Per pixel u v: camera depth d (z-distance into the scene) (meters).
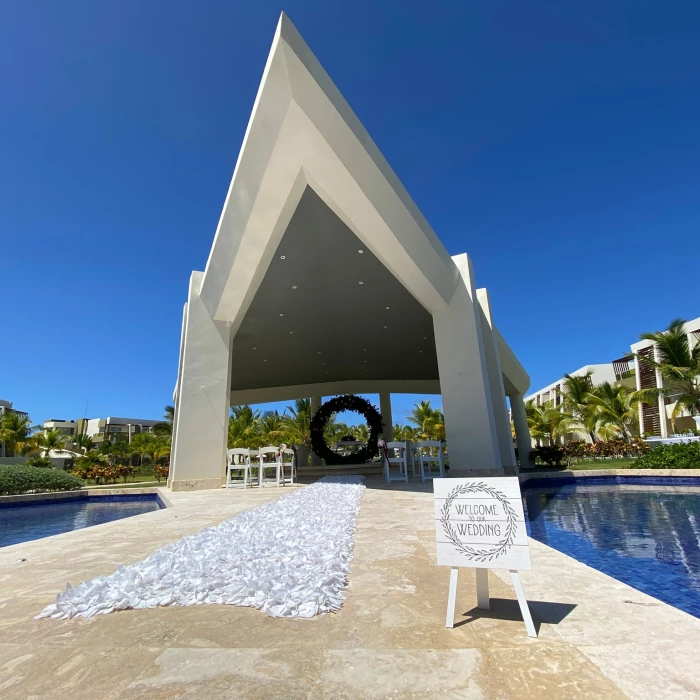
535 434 33.94
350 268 11.62
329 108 6.98
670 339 20.56
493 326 14.21
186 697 1.36
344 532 3.84
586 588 2.38
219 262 10.27
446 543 2.03
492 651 1.63
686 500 8.70
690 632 1.78
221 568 2.67
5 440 36.09
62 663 1.60
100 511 10.79
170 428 38.16
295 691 1.38
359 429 41.62
